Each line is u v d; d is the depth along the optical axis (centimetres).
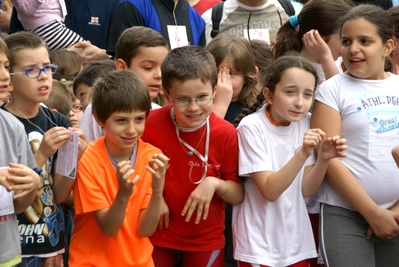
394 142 982
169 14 1403
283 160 971
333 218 998
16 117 920
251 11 1488
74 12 1556
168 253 969
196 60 900
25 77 920
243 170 962
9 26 1565
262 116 987
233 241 991
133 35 1033
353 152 989
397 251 982
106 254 868
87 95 1227
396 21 1142
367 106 988
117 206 825
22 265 916
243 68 1110
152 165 834
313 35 1137
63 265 1013
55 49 1454
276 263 950
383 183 976
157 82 1034
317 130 911
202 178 951
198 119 909
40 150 849
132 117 857
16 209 827
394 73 1155
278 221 959
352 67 994
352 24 988
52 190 932
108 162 886
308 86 947
